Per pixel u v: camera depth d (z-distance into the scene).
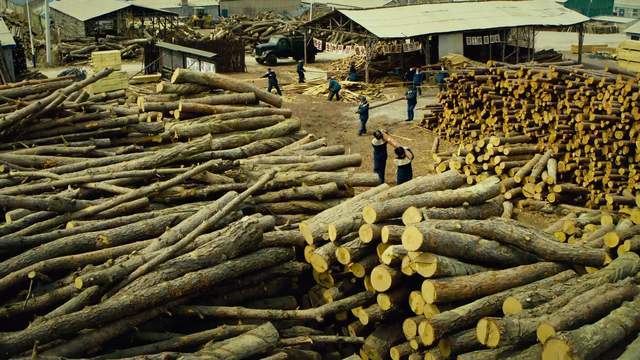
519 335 7.67
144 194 10.09
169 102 13.84
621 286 9.00
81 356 7.67
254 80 36.75
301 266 9.65
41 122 12.47
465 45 36.44
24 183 10.73
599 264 9.95
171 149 11.41
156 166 11.22
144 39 44.38
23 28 51.56
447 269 8.48
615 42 53.59
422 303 8.45
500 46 38.50
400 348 8.65
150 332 8.27
